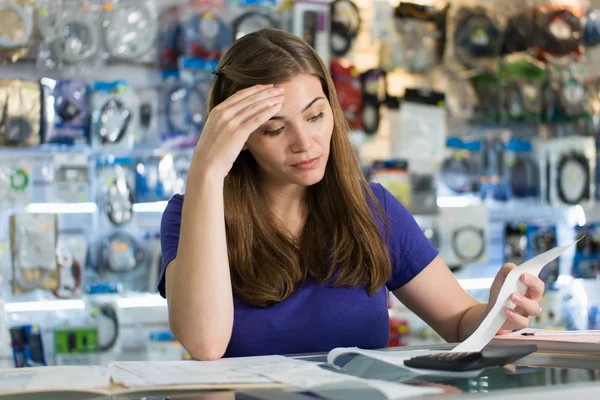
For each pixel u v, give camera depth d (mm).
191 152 3186
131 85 3184
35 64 3035
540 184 3738
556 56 3688
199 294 1386
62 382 1026
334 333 1598
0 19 2900
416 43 3500
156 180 3131
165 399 891
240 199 1626
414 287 1740
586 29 3801
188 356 3092
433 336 3348
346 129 1663
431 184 3545
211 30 3156
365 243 1622
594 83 3791
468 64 3586
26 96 2928
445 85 3619
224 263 1411
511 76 3676
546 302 3645
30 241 2955
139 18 3111
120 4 3104
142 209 3162
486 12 3639
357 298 1626
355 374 1020
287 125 1463
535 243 3697
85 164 3068
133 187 3117
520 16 3676
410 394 837
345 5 3377
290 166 1488
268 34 1550
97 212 3080
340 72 3330
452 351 1156
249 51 1517
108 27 3074
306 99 1461
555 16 3678
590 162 3758
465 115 3613
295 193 1670
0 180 2934
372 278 1621
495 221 3855
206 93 3160
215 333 1393
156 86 3229
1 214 2998
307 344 1588
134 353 3135
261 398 867
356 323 1615
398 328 3311
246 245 1591
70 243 3029
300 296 1604
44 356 2908
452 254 3566
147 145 3191
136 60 3121
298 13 3266
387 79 3490
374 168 3414
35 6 2982
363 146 3404
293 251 1609
